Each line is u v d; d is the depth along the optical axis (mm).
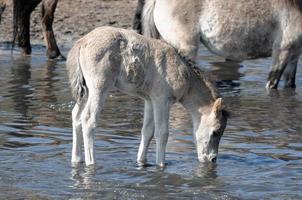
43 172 23828
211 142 25031
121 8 52781
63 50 46250
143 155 25047
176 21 35344
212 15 35344
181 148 26953
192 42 35406
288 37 36438
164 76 24234
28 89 36156
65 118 30844
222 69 42438
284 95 36344
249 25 35719
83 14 51500
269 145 27484
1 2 46719
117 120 30750
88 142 24141
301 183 23219
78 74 24109
